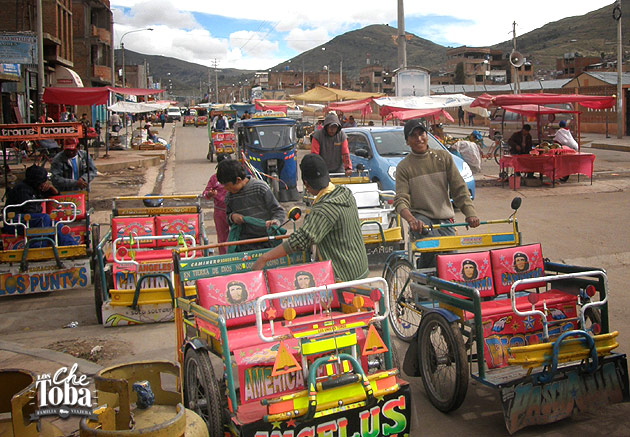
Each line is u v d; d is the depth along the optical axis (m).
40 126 9.59
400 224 9.53
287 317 3.81
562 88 45.09
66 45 43.84
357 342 4.11
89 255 8.91
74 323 7.43
